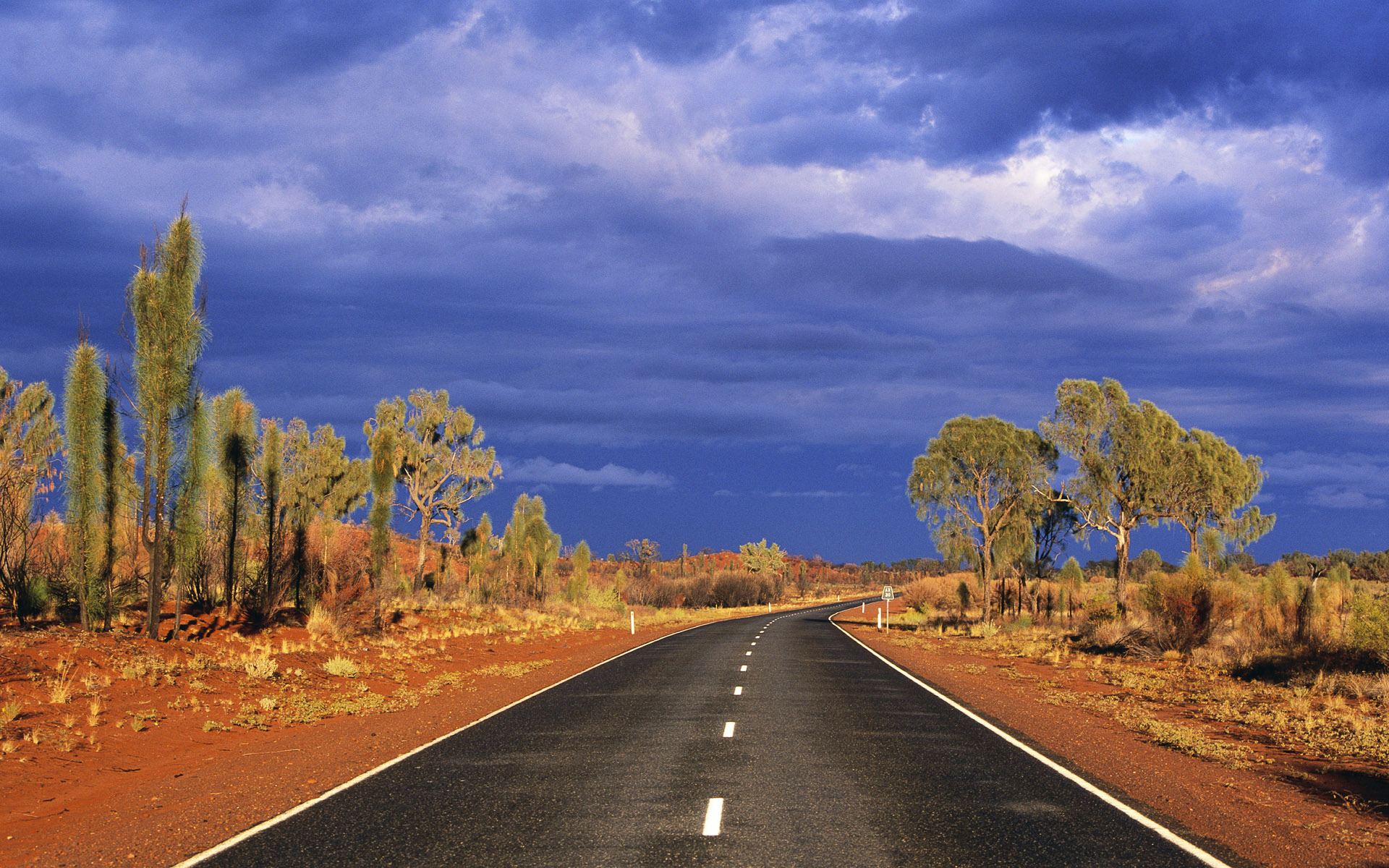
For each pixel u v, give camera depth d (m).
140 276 18.14
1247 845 7.05
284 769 10.56
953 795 8.61
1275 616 26.47
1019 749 11.40
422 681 20.58
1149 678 20.81
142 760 11.29
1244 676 20.80
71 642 15.80
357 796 8.86
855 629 48.34
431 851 6.76
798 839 6.98
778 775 9.52
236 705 14.95
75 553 17.47
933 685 19.47
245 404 23.86
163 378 18.05
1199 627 26.42
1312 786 9.73
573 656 28.28
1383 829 7.78
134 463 20.72
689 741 11.79
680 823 7.49
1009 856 6.57
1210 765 10.79
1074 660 26.48
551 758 10.72
